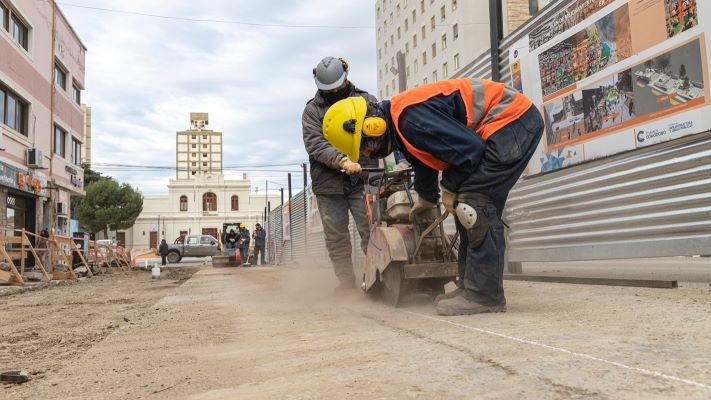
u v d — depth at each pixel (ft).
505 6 119.65
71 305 23.29
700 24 13.98
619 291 14.55
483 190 10.75
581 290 15.39
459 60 158.61
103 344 10.69
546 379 5.89
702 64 13.93
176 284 36.52
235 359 8.43
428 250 13.43
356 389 6.12
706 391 5.17
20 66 57.41
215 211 278.67
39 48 63.72
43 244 53.88
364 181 16.34
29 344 12.59
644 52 15.78
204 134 386.32
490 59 24.71
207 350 9.43
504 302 11.27
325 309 14.01
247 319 13.06
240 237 88.22
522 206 22.22
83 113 84.84
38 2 63.31
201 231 275.59
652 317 9.75
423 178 12.18
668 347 7.14
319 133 16.25
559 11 19.48
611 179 17.22
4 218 53.62
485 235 10.87
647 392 5.24
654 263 25.31
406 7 201.98
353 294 17.01
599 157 17.69
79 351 11.23
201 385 7.00
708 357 6.50
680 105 14.65
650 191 15.66
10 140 54.75
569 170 19.21
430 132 10.38
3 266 38.73
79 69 81.51
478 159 10.43
